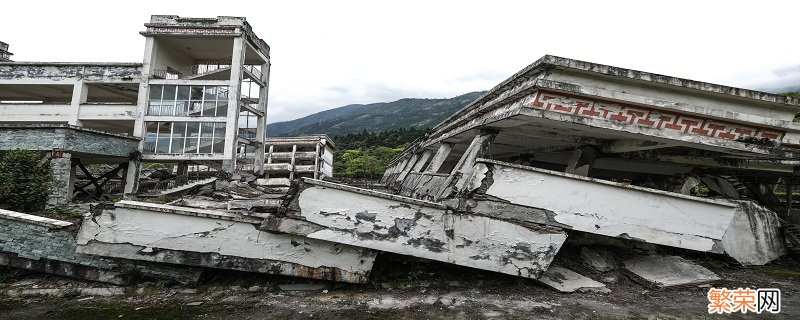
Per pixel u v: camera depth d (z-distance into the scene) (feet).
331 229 20.13
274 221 19.94
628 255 25.70
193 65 75.46
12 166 33.91
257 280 20.86
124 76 64.44
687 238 23.68
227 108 64.23
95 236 19.93
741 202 30.91
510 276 22.22
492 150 43.04
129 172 58.90
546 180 22.34
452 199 21.75
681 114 24.07
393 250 20.34
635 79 23.06
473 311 17.94
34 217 21.53
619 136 26.23
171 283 20.45
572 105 22.88
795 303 20.31
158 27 64.85
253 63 81.00
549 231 21.67
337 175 137.28
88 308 17.80
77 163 55.57
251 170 86.28
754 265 28.99
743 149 24.81
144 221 20.08
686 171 39.40
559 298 20.02
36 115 63.93
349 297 19.49
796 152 25.98
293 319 16.69
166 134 62.95
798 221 41.98
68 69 64.90
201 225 20.20
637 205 23.22
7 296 18.97
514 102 25.07
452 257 20.72
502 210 21.63
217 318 16.74
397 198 20.70
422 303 18.79
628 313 18.20
